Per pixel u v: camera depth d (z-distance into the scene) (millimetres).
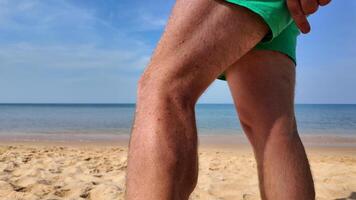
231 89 1316
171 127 918
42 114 42094
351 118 31188
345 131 17859
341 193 3584
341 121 26844
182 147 916
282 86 1250
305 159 1235
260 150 1254
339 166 5562
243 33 961
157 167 884
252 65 1242
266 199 1229
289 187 1182
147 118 928
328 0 1043
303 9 1019
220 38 947
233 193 3500
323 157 7266
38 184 3607
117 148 8961
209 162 5887
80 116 36188
